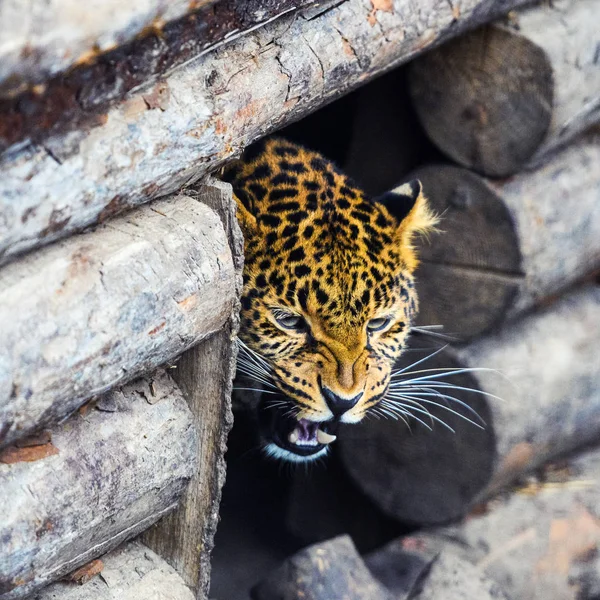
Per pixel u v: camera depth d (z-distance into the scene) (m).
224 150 4.98
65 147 4.17
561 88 6.82
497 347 7.51
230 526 8.88
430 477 7.71
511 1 6.71
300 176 6.66
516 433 7.39
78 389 4.41
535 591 7.42
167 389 5.32
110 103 4.34
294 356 6.46
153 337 4.68
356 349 6.41
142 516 5.28
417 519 7.88
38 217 4.12
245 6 4.70
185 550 5.66
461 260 7.34
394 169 8.05
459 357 7.37
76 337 4.31
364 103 7.96
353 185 6.92
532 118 6.94
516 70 6.89
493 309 7.34
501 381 7.35
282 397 6.70
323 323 6.30
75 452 4.70
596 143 7.93
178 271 4.75
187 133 4.70
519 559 7.50
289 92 5.26
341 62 5.55
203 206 5.04
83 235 4.60
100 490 4.77
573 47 6.91
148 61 4.32
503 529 7.66
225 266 4.98
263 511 9.02
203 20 4.51
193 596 5.65
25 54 3.49
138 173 4.54
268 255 6.28
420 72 7.24
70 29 3.59
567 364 7.70
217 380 5.28
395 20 5.90
